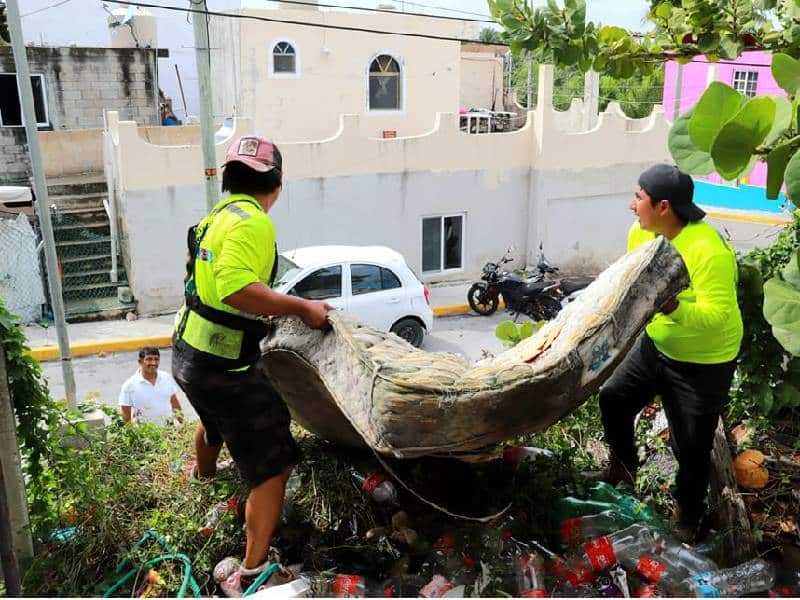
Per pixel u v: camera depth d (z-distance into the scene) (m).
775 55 2.36
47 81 18.28
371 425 2.80
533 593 3.07
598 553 3.28
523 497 3.67
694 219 3.42
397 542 3.46
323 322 3.14
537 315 13.85
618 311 2.96
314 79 20.42
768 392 4.32
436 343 13.25
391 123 21.53
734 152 2.31
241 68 19.75
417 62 21.36
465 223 16.64
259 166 3.15
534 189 17.02
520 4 3.98
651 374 3.76
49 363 12.30
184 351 3.24
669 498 4.01
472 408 2.71
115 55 18.83
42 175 6.85
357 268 11.22
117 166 14.20
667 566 3.37
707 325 3.28
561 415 2.93
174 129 17.86
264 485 3.24
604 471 4.20
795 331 2.33
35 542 3.83
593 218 17.77
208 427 3.74
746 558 3.61
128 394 7.07
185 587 3.30
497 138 16.47
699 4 3.66
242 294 2.97
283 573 3.31
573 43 3.94
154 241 13.83
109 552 3.65
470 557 3.32
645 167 17.86
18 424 3.91
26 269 13.55
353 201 15.27
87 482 3.81
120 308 13.98
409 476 3.76
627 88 27.78
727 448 3.99
